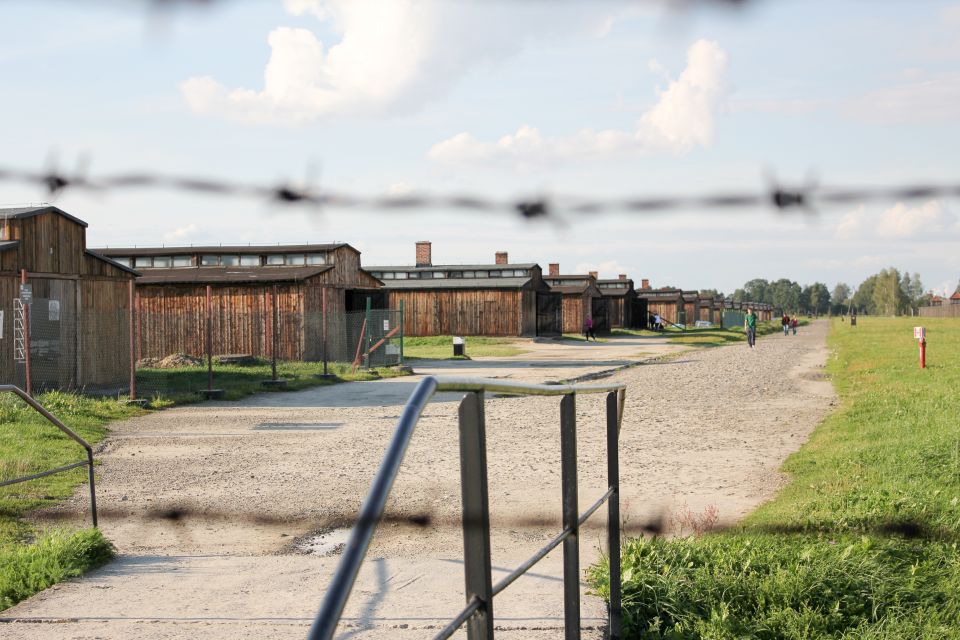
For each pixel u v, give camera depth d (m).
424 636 4.62
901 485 8.30
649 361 34.34
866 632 5.18
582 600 5.35
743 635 5.12
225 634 4.74
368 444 13.22
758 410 16.97
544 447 12.60
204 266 37.06
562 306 65.69
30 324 19.72
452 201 3.45
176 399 18.81
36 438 12.55
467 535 2.26
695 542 6.45
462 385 2.16
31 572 5.87
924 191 2.87
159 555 6.80
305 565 6.33
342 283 35.22
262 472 10.90
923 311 168.50
